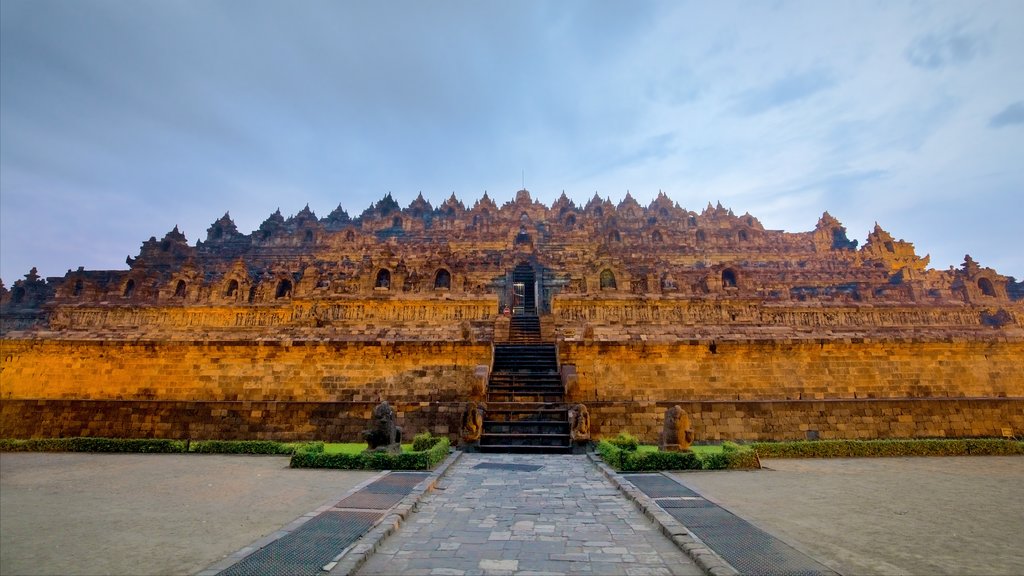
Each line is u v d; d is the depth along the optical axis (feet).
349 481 48.34
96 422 79.56
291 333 117.50
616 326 123.85
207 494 42.86
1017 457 65.72
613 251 215.92
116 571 25.38
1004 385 85.25
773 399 82.64
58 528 33.04
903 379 84.74
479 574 25.32
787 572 24.58
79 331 117.19
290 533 30.68
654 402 76.43
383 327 123.44
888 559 26.71
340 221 292.20
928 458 64.95
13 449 70.54
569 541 30.60
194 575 24.64
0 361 90.79
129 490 44.60
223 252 237.86
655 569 26.02
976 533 31.58
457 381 83.92
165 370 87.66
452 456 61.82
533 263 187.62
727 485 46.68
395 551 28.81
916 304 142.72
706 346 84.99
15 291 204.54
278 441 75.72
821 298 156.66
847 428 76.48
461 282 146.61
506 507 39.04
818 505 38.81
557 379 85.40
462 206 288.92
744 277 148.25
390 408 60.13
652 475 49.90
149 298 153.79
